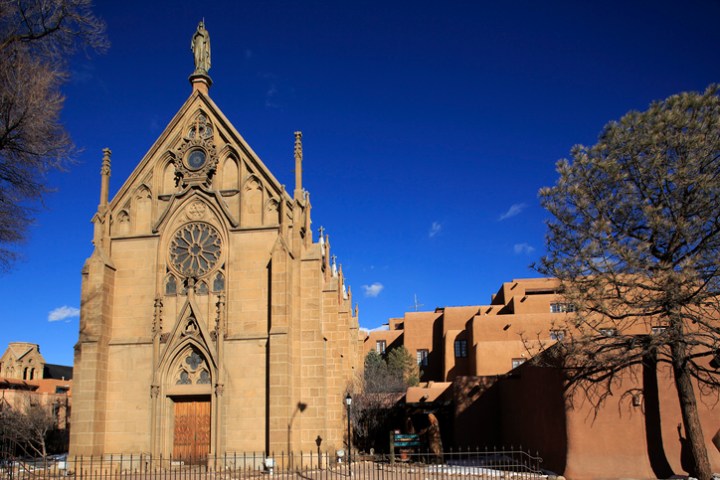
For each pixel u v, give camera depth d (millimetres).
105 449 32188
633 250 22062
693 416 22719
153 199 35375
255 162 34875
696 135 22062
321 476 27531
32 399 60156
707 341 25703
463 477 25562
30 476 29453
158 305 33375
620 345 23609
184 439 32188
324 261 39094
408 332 71500
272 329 31234
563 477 24047
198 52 37406
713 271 21578
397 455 37094
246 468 30797
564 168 24156
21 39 19672
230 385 31938
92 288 33312
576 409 24516
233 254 33719
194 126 36219
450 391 45344
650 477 23516
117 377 33000
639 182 23500
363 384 53250
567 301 24125
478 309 68188
